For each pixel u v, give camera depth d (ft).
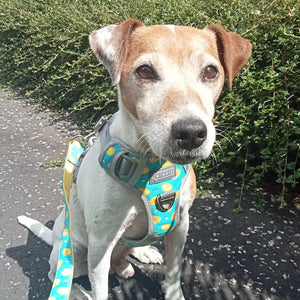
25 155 1.99
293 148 1.32
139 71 0.80
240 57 0.95
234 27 1.63
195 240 1.30
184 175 0.88
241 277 1.14
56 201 1.59
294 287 1.09
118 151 0.82
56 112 2.53
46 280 1.17
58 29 2.56
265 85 1.36
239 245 1.27
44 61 2.59
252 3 1.72
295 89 1.36
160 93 0.76
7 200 1.60
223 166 1.66
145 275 1.16
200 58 0.81
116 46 0.83
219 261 1.20
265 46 1.47
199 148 0.70
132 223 0.93
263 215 1.40
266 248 1.25
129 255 1.25
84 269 1.09
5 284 1.16
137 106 0.79
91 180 0.90
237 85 1.50
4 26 3.07
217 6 1.79
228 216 1.41
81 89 2.32
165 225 0.90
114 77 0.83
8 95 2.96
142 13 1.97
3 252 1.30
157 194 0.85
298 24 1.44
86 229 0.97
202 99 0.77
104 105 2.01
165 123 0.71
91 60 2.16
